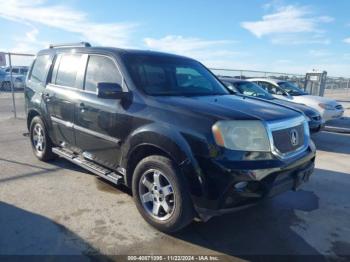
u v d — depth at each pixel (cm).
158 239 342
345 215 416
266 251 329
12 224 359
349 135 1034
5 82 2195
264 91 966
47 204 414
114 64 421
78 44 515
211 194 307
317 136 1002
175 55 498
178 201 330
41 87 555
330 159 704
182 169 320
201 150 311
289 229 375
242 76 1759
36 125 588
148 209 367
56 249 316
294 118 364
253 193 312
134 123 368
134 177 372
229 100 395
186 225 346
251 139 316
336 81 2969
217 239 347
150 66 429
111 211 400
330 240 354
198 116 326
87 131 444
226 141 309
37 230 349
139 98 378
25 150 670
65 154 511
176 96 390
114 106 396
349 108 1877
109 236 343
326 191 499
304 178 368
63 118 495
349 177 572
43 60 578
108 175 417
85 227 360
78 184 484
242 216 402
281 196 471
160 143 338
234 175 301
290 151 347
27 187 468
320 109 1084
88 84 454
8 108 1389
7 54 1064
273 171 315
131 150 372
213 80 495
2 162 583
